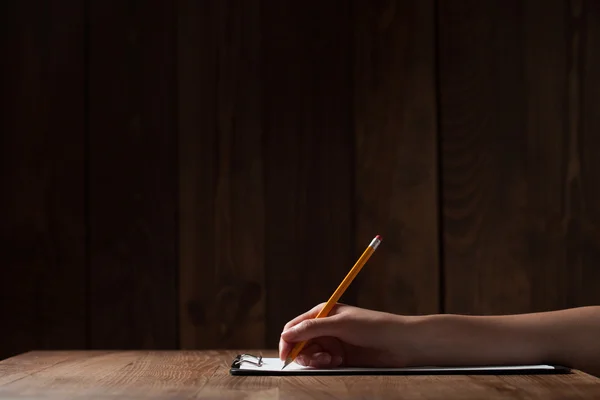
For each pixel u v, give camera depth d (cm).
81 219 194
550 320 101
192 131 195
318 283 192
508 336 98
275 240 192
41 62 197
